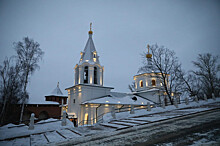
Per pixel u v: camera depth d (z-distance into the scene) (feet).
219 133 19.39
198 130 22.41
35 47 82.43
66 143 24.04
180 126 26.94
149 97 116.88
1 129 42.04
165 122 33.45
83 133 31.09
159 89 109.19
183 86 100.12
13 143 28.58
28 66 77.87
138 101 106.73
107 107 89.04
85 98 91.91
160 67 95.86
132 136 23.81
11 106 83.56
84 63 99.09
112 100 93.30
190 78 104.01
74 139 26.50
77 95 96.73
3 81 73.26
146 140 20.52
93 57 105.29
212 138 17.67
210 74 105.09
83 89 92.79
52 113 116.26
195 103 70.79
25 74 77.66
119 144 20.02
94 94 96.84
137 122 36.99
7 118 81.15
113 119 48.21
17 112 87.10
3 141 30.58
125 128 32.35
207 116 34.45
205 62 106.93
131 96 112.98
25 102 84.53
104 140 23.22
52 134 33.42
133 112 54.70
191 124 27.43
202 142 16.72
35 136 33.12
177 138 19.69
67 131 35.12
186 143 17.19
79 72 99.04
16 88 77.36
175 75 94.22
